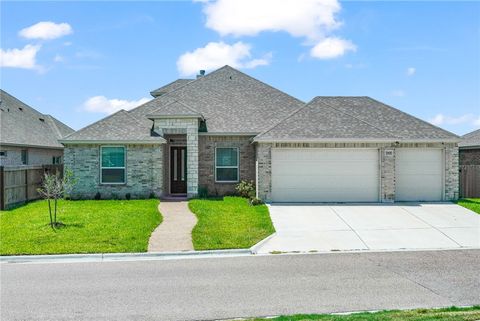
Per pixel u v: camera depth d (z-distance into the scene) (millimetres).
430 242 13219
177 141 23734
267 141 19688
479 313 6840
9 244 12242
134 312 7281
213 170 22656
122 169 21547
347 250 12352
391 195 19891
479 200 20578
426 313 6898
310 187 20062
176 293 8344
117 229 13930
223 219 15734
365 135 19969
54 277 9570
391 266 10484
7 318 7031
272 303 7719
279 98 25797
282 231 14430
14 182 19547
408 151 20531
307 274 9750
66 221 15109
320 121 20953
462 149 28531
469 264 10672
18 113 29984
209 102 25234
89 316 7102
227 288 8672
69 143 21359
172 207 18969
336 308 7426
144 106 24938
